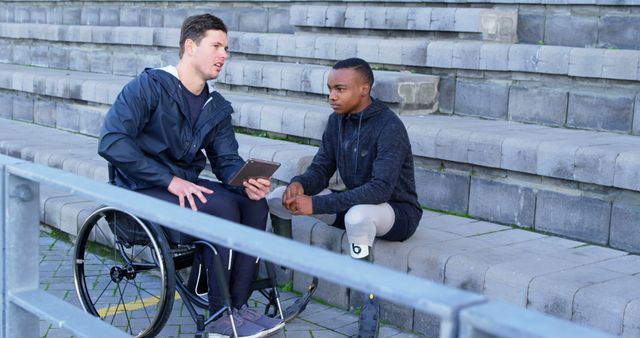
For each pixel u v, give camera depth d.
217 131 4.28
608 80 5.49
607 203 4.60
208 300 3.89
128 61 8.91
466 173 5.23
